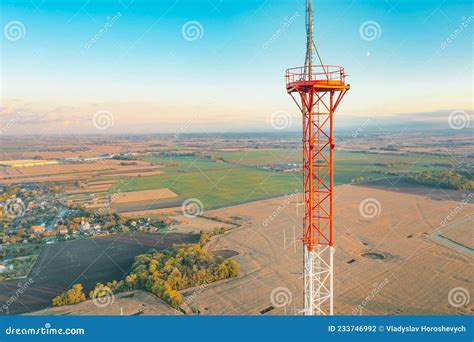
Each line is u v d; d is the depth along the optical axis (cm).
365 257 8138
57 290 6788
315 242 3650
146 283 6569
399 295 6244
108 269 7769
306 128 3444
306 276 3672
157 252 8256
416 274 7131
